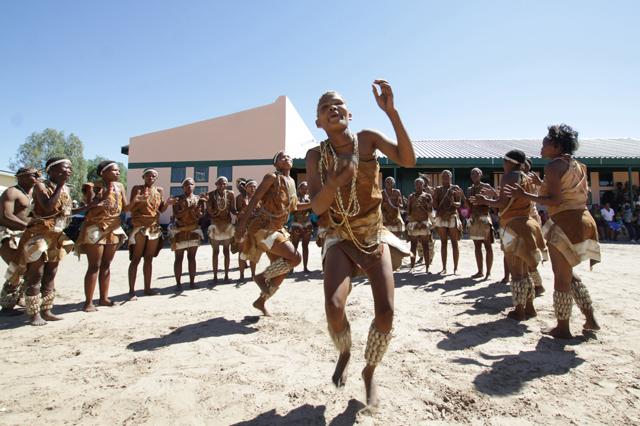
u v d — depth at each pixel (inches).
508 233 167.6
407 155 89.6
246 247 190.1
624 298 205.0
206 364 123.4
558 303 142.3
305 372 116.7
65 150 2321.6
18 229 176.9
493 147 880.3
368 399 92.4
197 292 247.0
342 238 95.2
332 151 92.7
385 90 87.2
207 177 784.3
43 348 140.2
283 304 207.5
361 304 201.5
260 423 88.4
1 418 90.7
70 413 93.1
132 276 227.3
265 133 773.9
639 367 116.1
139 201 229.9
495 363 121.3
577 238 137.6
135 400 99.2
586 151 810.2
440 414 91.4
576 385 105.2
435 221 301.7
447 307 193.5
